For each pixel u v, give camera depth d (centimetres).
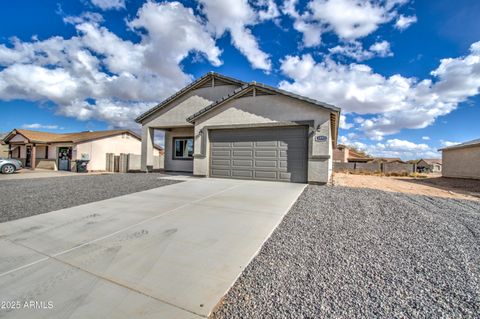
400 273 264
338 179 1420
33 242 354
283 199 643
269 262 289
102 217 480
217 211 525
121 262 290
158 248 332
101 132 2139
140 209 541
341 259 297
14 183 953
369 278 252
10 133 2084
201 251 322
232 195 697
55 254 312
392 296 221
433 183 1370
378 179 1551
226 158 1107
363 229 409
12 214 500
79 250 325
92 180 1043
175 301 214
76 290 231
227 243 349
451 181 1507
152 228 414
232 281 247
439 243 352
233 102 1077
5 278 253
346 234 385
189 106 1398
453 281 248
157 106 1444
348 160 4444
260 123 1023
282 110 989
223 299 218
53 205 576
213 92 1352
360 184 1119
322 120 934
